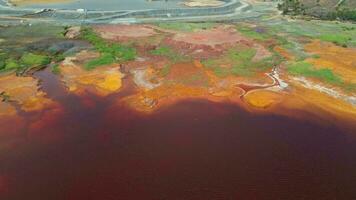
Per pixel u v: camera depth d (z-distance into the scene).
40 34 84.62
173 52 75.50
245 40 82.75
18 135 48.25
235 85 62.97
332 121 51.69
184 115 53.94
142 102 57.50
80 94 59.75
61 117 52.88
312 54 74.25
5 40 79.81
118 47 77.38
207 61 71.56
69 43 79.25
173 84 63.31
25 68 67.31
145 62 71.31
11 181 39.12
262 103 57.06
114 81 63.97
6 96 57.50
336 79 63.16
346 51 75.62
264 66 69.69
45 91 60.16
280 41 82.19
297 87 61.59
